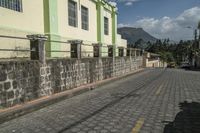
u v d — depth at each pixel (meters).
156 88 14.44
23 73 9.30
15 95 8.86
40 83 10.41
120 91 13.51
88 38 21.88
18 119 7.87
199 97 11.32
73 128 6.70
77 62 13.91
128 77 22.50
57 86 11.80
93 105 9.74
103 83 16.55
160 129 6.49
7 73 8.46
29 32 13.63
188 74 27.17
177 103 9.90
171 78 21.36
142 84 16.62
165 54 91.81
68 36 18.02
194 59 63.31
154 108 8.98
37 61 10.20
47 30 15.12
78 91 12.76
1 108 8.20
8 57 12.21
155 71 32.28
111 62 20.22
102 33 24.56
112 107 9.24
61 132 6.41
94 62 16.48
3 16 12.02
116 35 29.83
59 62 11.97
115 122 7.16
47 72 10.95
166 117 7.70
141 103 9.91
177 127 6.68
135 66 30.00
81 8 20.70
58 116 8.09
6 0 12.31
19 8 13.20
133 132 6.25
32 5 14.14
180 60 103.06
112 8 28.67
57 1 16.11
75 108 9.27
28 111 8.66
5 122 7.55
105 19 27.00
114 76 21.02
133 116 7.82
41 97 10.48
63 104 10.15
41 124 7.21
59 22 16.81
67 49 17.53
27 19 13.72
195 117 7.72
